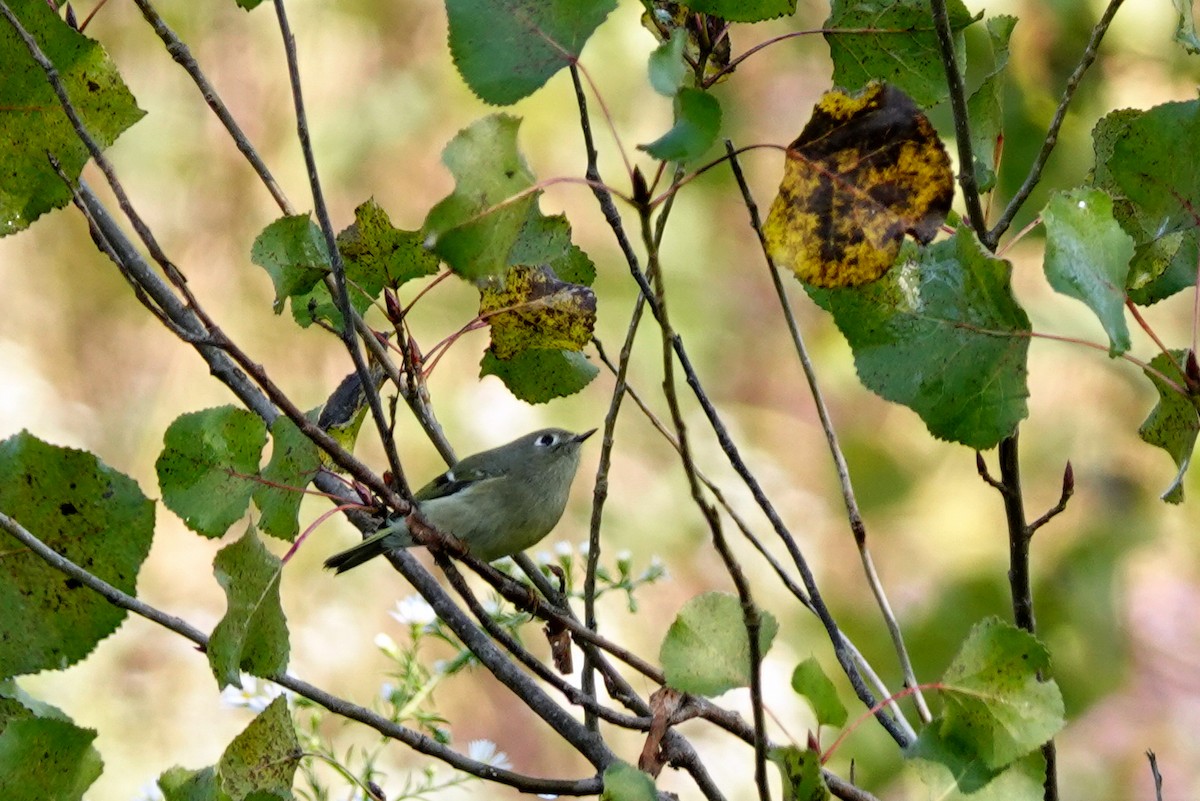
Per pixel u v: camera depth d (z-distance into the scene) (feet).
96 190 56.75
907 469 50.31
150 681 54.34
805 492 58.23
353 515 24.62
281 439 18.10
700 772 18.47
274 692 21.25
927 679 44.21
